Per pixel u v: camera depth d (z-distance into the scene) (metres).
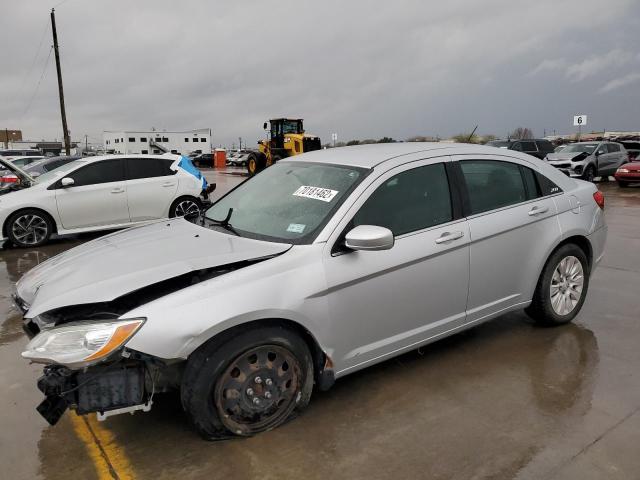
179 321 2.57
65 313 2.79
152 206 9.52
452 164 3.72
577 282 4.45
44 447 2.86
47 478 2.60
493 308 3.88
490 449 2.77
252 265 2.89
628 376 3.58
